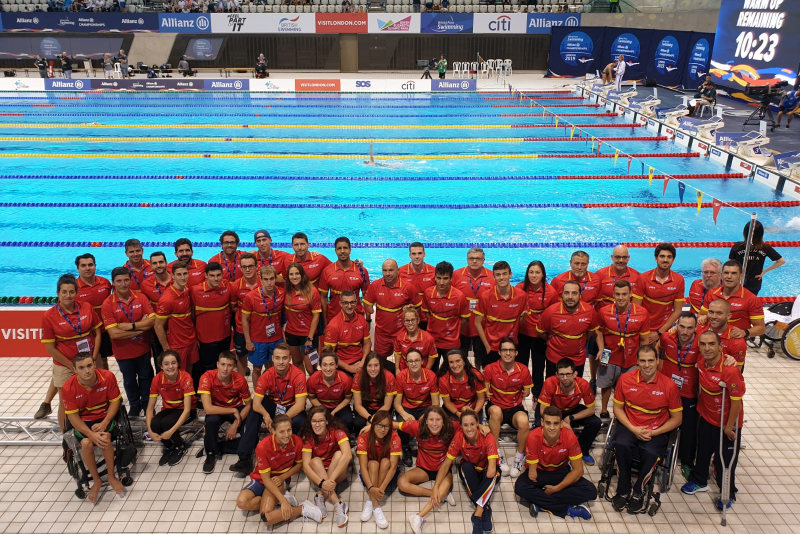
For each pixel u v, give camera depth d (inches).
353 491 161.8
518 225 360.2
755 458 171.2
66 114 677.3
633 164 474.9
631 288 192.1
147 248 331.0
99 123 634.2
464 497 159.8
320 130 609.0
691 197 398.3
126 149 529.7
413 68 1036.5
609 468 159.2
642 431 154.3
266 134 592.4
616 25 946.7
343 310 185.3
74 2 960.9
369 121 651.5
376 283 200.2
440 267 184.7
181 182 440.8
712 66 726.5
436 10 989.8
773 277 291.7
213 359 197.6
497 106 739.4
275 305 192.4
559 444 149.4
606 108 700.7
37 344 217.2
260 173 462.3
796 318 216.4
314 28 964.0
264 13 951.0
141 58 992.2
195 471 167.3
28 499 155.6
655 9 892.6
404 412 171.5
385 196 412.2
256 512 153.5
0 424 181.0
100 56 979.9
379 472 158.2
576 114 673.0
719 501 154.8
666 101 693.3
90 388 155.4
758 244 221.5
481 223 363.9
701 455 157.3
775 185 407.8
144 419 184.7
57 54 971.9
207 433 166.1
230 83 853.2
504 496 160.2
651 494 154.3
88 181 439.8
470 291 205.2
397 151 523.8
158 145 545.6
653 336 181.2
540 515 153.3
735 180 429.1
